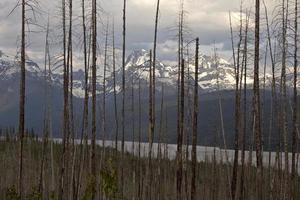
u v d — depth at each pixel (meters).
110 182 23.03
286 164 33.41
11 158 74.88
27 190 51.78
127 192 45.72
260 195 33.81
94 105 27.39
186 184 39.19
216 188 56.16
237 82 32.47
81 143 36.59
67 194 35.50
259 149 27.50
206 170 67.06
